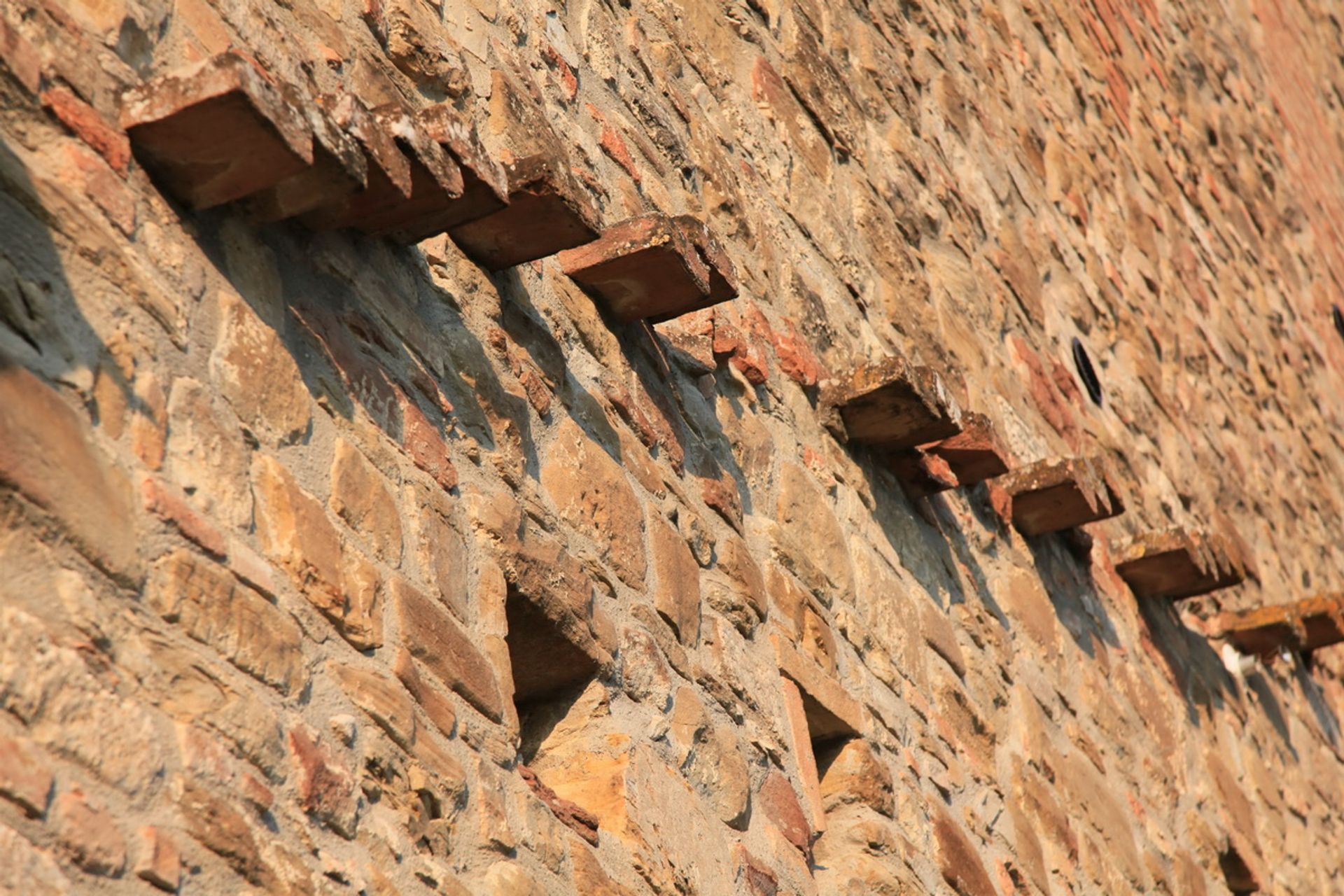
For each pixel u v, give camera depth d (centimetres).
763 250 1619
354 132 930
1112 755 1992
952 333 1966
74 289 785
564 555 1131
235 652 805
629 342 1341
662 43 1585
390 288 1051
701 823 1175
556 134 1323
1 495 705
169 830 726
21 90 796
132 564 761
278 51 1010
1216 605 2553
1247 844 2261
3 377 724
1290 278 3584
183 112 831
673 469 1333
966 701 1681
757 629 1369
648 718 1169
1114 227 2683
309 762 827
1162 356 2670
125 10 880
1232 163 3509
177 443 816
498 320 1160
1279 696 2664
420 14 1194
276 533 864
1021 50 2600
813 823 1332
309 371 938
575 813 1039
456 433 1064
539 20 1370
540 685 1152
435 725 938
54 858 665
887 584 1612
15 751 666
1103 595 2167
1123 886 1855
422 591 970
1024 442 2056
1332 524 3234
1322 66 4738
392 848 866
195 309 862
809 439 1584
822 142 1833
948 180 2123
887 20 2136
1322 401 3462
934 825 1504
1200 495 2609
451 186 999
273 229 955
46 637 700
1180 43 3534
